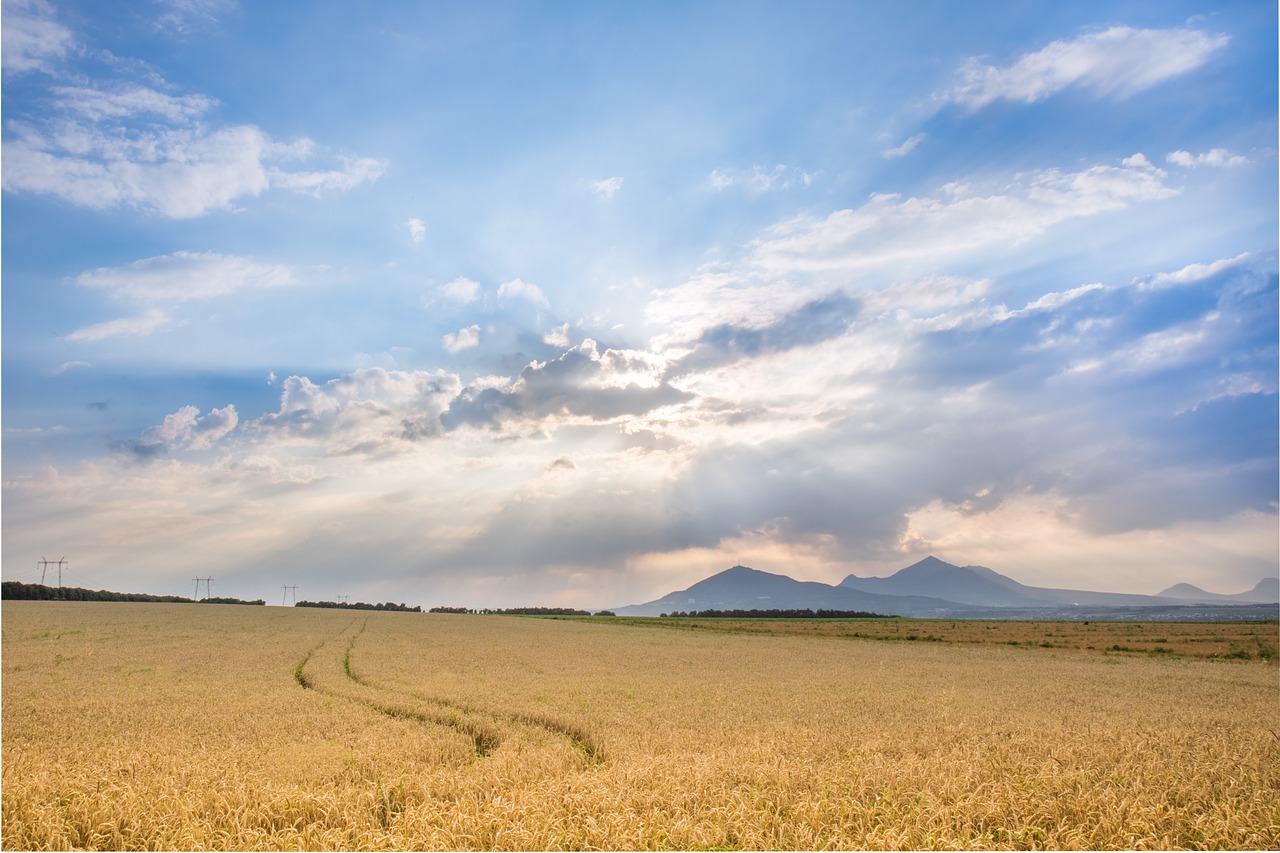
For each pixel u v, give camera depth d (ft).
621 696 85.05
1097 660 165.68
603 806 36.35
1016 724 64.80
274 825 35.29
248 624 222.07
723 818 35.27
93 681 93.81
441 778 41.70
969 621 402.31
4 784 39.68
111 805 36.83
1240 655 183.11
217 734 58.85
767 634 256.52
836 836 32.99
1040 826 35.53
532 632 226.99
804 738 55.67
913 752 51.29
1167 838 33.40
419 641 173.68
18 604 292.20
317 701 76.23
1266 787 41.47
